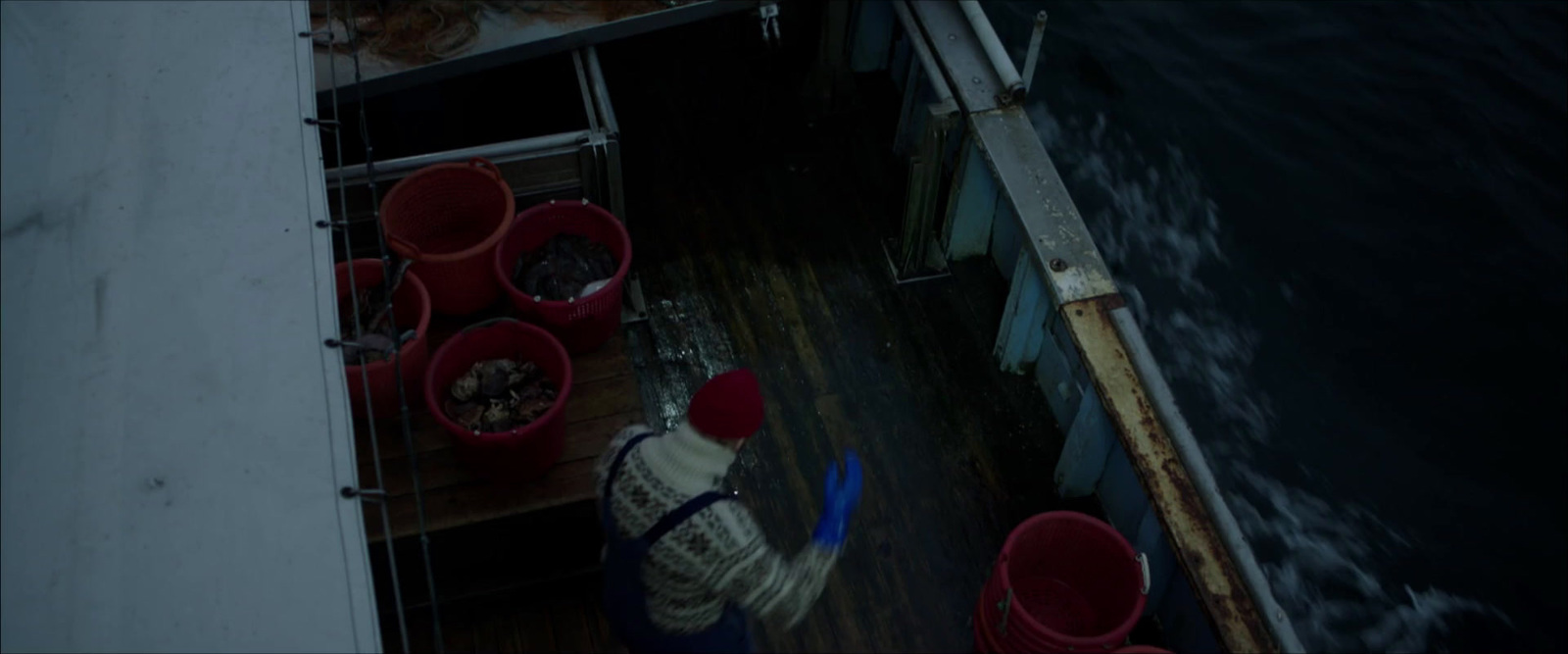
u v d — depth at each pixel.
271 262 2.84
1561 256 7.89
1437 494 6.78
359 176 4.31
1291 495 6.75
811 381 5.08
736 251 5.56
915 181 5.01
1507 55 9.11
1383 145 8.49
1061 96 8.70
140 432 2.50
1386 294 7.67
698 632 2.81
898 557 4.50
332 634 2.28
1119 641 3.70
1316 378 7.27
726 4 5.16
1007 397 5.07
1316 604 6.31
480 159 4.43
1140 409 4.00
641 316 5.25
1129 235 7.92
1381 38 9.22
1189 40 9.15
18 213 2.87
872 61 6.44
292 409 2.58
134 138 3.05
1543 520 6.70
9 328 2.65
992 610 3.87
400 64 4.88
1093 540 3.98
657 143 6.07
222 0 3.45
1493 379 7.29
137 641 2.22
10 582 2.27
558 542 4.11
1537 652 6.17
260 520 2.40
